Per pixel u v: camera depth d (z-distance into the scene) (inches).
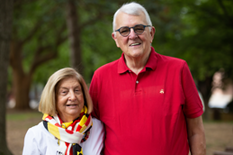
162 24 462.6
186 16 449.7
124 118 88.5
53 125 86.4
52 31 670.5
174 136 85.8
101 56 703.7
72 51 421.4
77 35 422.3
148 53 92.4
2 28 173.2
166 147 84.4
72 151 85.1
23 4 446.9
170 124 86.0
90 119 91.2
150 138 84.9
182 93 87.6
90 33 620.4
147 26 90.6
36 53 723.4
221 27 424.2
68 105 88.6
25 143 88.2
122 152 87.5
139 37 89.0
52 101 88.1
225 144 276.2
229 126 411.8
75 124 88.6
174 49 468.1
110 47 660.1
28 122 462.6
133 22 89.0
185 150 89.0
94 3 388.8
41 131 88.4
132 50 89.0
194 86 90.4
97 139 93.1
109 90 93.7
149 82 89.1
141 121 86.4
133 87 89.7
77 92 89.4
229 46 435.8
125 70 91.4
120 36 90.9
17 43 717.3
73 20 420.2
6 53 176.7
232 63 450.6
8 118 522.9
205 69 477.4
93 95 97.7
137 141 85.9
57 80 87.7
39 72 900.0
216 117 611.8
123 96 90.3
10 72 936.9
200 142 90.3
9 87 1133.1
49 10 540.4
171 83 88.0
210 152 245.1
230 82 616.7
